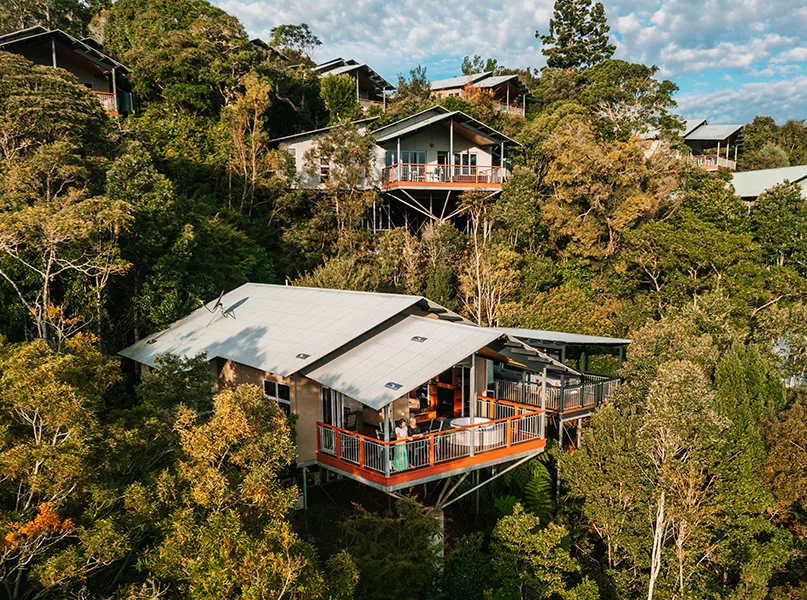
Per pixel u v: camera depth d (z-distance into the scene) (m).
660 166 35.50
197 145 33.59
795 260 32.94
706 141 55.75
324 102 48.44
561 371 18.31
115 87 33.84
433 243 31.47
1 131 18.41
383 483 12.95
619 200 34.53
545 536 12.02
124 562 8.75
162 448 9.45
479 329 15.14
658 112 44.53
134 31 41.25
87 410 7.78
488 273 28.77
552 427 20.89
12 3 40.31
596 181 34.25
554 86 57.47
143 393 11.59
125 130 25.59
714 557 13.39
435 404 18.30
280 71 43.25
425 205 39.47
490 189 36.50
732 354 17.02
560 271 34.97
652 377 16.66
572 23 65.88
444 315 17.84
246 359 15.56
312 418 14.96
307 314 17.89
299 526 14.23
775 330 21.38
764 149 62.03
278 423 8.88
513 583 11.65
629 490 13.76
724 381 16.23
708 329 20.61
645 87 44.69
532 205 34.84
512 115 51.03
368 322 16.02
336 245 30.70
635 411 15.76
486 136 38.53
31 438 7.64
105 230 17.17
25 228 15.02
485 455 14.65
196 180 32.41
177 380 11.84
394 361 14.20
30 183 17.20
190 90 34.69
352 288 25.73
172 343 18.39
